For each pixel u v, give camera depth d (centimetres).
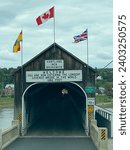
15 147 2722
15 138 3250
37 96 4988
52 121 5006
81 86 3625
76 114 5959
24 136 3456
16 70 3656
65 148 2677
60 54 3647
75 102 6000
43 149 2620
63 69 3641
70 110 6644
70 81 3631
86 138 3325
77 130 3962
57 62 3641
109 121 3450
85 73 3631
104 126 3878
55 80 3641
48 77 3644
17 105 3638
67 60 3644
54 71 3644
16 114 3619
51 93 5906
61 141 3102
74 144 2911
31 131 3869
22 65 3644
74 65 3641
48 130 3959
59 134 3619
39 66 3656
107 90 12019
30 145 2839
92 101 3581
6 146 2766
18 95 3653
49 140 3169
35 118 4862
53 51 3650
